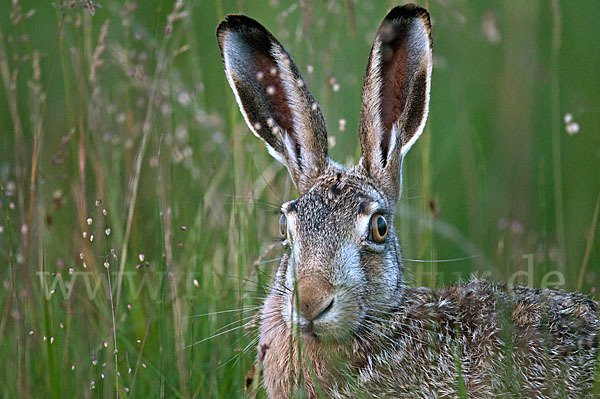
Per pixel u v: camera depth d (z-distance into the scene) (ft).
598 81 51.47
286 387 32.24
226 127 44.93
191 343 35.50
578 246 42.06
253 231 38.88
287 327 31.24
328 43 47.03
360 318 30.81
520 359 31.53
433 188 45.03
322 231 30.78
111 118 43.45
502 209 44.91
